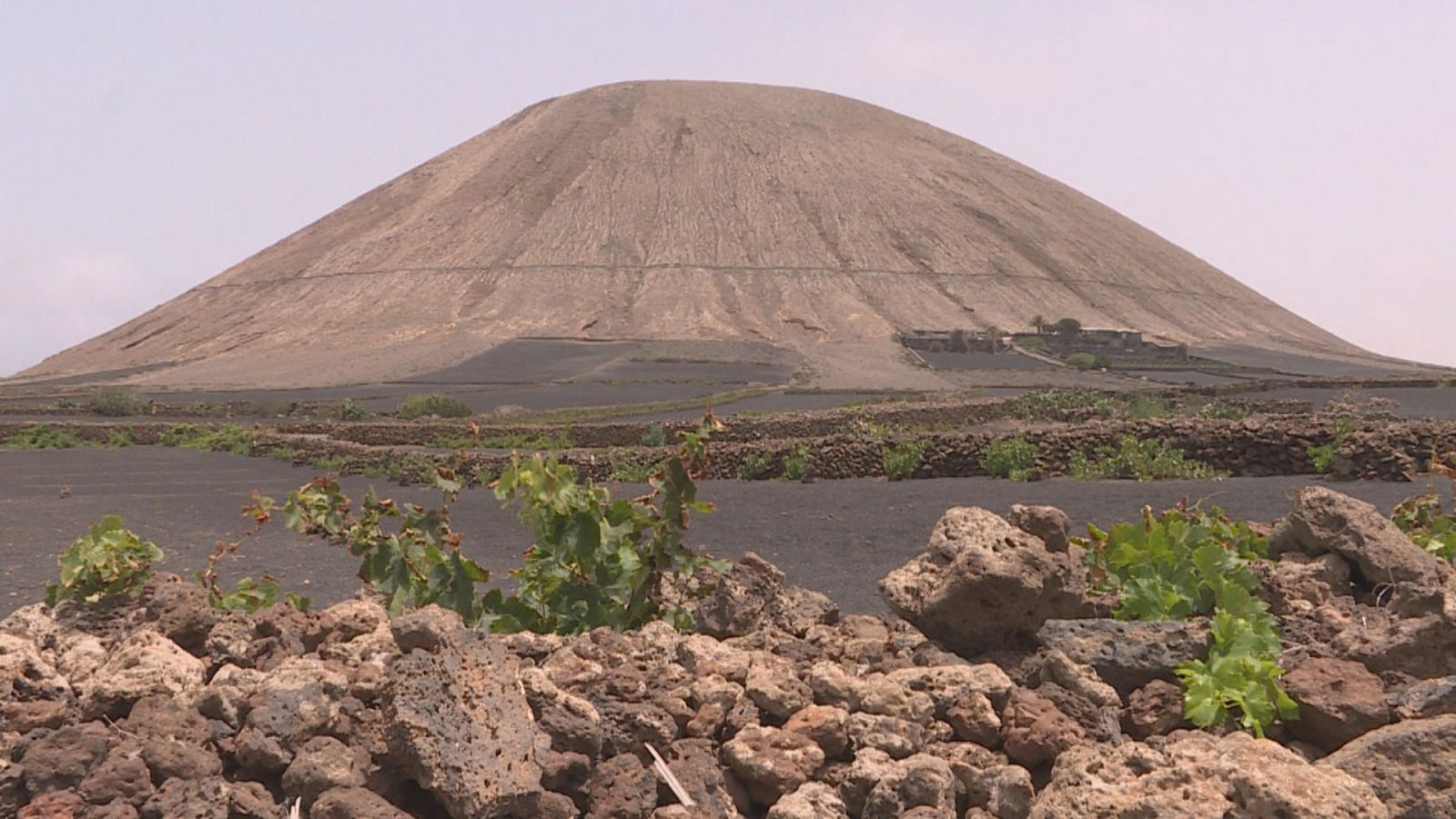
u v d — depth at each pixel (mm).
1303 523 9508
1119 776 5488
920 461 34781
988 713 6434
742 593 8906
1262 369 149375
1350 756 5910
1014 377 127562
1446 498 25297
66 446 65188
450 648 5852
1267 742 5562
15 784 5242
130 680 6129
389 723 5520
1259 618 7547
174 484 42406
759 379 129250
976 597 7406
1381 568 8867
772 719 6605
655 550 9336
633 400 99812
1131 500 27094
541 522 9289
